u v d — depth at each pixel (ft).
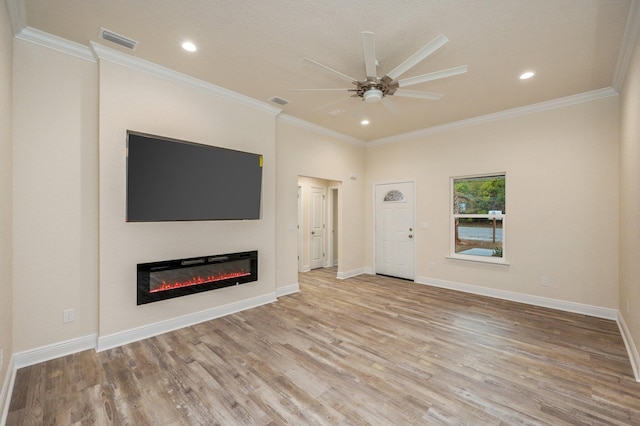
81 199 8.59
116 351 8.55
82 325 8.61
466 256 15.35
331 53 8.88
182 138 10.37
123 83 9.09
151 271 9.57
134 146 8.82
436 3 6.72
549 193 12.63
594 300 11.56
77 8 6.89
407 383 6.97
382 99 9.92
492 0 6.59
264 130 13.01
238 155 11.32
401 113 13.99
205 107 11.02
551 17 7.12
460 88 11.17
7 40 6.63
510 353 8.44
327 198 22.53
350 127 16.40
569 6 6.74
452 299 13.78
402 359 8.11
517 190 13.48
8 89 6.77
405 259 17.93
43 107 8.00
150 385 6.87
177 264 10.18
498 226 14.34
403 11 6.99
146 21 7.40
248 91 11.62
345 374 7.35
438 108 13.30
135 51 8.79
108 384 6.91
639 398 6.39
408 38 8.04
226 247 11.69
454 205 16.03
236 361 7.98
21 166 7.66
